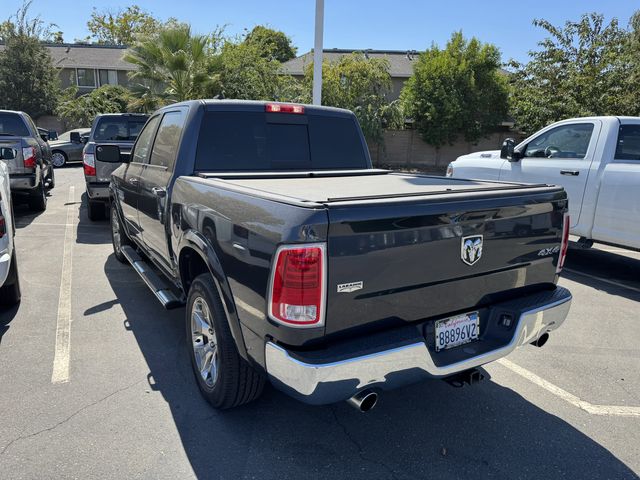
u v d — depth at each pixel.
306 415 3.08
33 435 2.79
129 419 2.97
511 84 19.61
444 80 22.30
